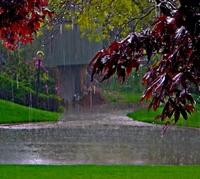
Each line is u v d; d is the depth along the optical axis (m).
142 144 14.87
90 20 10.34
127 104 28.45
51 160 11.88
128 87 29.33
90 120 22.09
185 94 3.45
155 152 13.27
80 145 14.61
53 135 17.14
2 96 25.66
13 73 26.19
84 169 10.29
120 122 21.22
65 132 18.02
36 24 4.24
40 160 11.88
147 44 3.18
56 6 9.65
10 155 12.66
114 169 10.33
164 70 3.25
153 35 3.16
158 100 3.62
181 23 2.70
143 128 19.23
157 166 10.77
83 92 29.42
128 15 10.09
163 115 3.79
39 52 25.02
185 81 3.09
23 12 3.77
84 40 25.52
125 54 3.24
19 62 26.11
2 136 16.80
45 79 26.42
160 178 9.45
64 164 11.25
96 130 18.59
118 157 12.40
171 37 2.99
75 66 29.03
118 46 3.26
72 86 29.03
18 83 26.03
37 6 4.00
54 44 26.08
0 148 13.91
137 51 3.23
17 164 10.94
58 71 27.52
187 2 2.64
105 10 10.12
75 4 9.92
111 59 3.26
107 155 12.72
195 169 10.38
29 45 25.61
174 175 9.73
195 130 18.33
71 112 25.41
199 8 2.62
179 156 12.57
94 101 29.42
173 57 3.00
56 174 9.77
